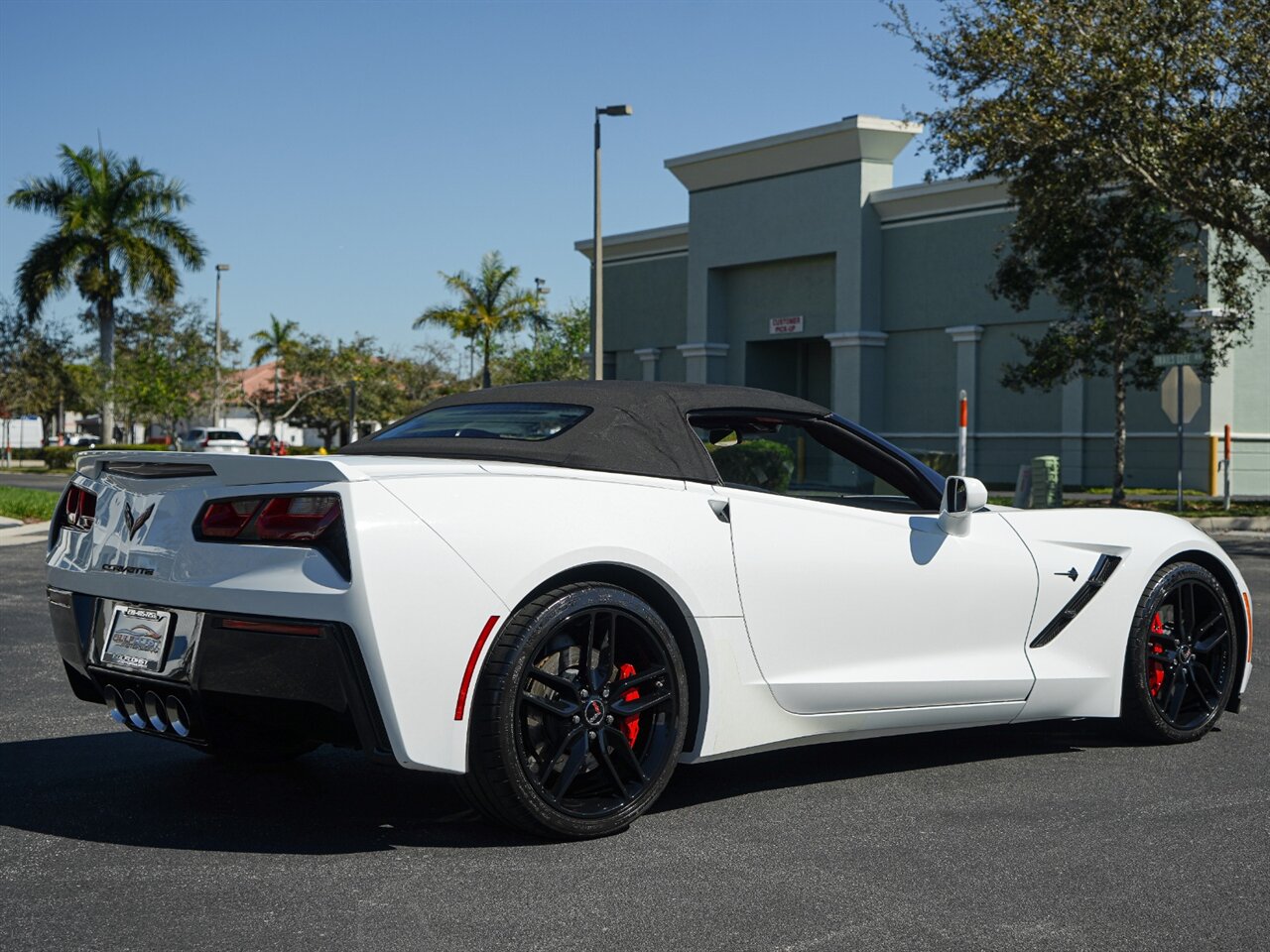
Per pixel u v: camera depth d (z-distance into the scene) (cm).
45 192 4316
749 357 3319
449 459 377
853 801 406
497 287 4347
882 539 427
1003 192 2747
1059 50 1700
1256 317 2442
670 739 374
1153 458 2531
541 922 295
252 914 297
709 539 387
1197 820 387
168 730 369
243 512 343
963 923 298
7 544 1430
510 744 340
